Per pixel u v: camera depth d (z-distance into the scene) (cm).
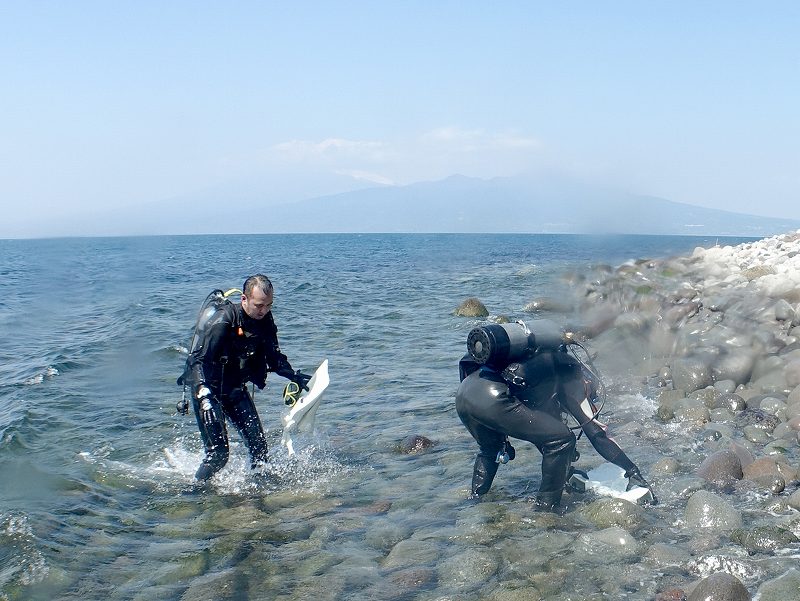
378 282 2878
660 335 1128
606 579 448
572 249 6925
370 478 659
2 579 471
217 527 561
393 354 1284
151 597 450
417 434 770
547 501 564
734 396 831
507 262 4325
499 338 531
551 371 546
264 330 671
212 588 458
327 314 1839
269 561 495
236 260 5625
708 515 520
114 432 832
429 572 467
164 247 10150
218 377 670
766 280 1279
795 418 737
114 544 530
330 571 477
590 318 1490
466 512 564
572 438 551
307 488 639
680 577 448
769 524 514
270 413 898
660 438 734
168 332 1588
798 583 420
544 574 457
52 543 526
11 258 6394
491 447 585
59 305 2344
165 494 638
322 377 703
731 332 1023
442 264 4259
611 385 975
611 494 574
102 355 1311
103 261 5672
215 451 655
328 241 14438
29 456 742
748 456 647
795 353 915
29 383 1091
